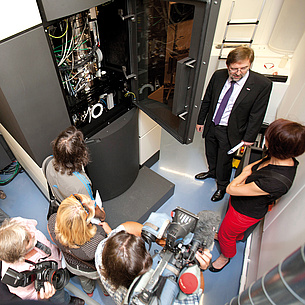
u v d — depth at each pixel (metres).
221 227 1.69
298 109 1.84
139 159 2.49
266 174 1.21
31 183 2.57
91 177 1.92
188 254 0.89
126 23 1.57
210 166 2.51
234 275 1.88
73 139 1.22
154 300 0.74
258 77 1.69
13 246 1.00
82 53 1.59
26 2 1.05
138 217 2.10
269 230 1.64
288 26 2.72
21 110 1.28
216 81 1.85
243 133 1.98
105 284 1.04
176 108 1.39
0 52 1.07
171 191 2.40
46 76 1.31
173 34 1.40
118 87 2.01
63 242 1.09
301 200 1.22
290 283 0.42
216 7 1.01
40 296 1.08
